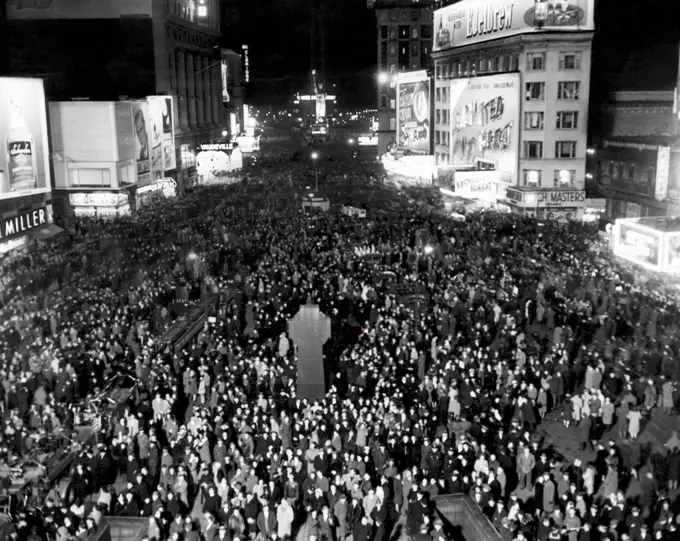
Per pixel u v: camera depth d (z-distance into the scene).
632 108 69.25
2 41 96.25
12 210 56.19
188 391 28.00
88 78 98.50
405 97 109.75
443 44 95.31
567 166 70.62
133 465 21.81
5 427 23.97
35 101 57.44
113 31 97.38
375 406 25.28
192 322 38.38
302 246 52.50
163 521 18.89
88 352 30.14
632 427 24.67
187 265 46.81
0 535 17.88
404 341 30.95
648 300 36.09
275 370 29.12
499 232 57.69
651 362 28.75
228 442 23.89
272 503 19.81
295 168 130.12
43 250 52.88
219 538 18.30
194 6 119.94
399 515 20.31
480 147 80.62
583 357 31.14
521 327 35.53
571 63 69.56
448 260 47.69
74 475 21.50
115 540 19.56
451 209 71.88
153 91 99.19
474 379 27.45
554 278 41.62
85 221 65.38
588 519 18.64
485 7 80.88
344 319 38.78
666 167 55.72
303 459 21.95
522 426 25.19
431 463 21.92
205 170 109.50
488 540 18.64
